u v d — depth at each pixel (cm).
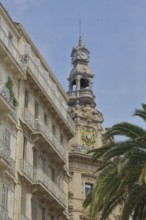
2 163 3534
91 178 6856
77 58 8000
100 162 6931
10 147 3881
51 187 4506
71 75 7900
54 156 4866
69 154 6794
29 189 4188
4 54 3916
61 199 4784
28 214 4094
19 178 3972
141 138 3244
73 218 6469
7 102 3697
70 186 6669
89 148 7000
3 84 3753
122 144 3303
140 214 3331
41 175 4309
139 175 3167
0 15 4059
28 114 4297
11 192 3794
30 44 4700
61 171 5194
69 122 5456
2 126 3756
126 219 3309
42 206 4469
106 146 3453
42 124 4491
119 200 3366
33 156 4438
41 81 4653
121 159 3259
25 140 4275
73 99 7612
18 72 4175
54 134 5125
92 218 3253
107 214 3356
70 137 5597
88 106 7431
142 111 3394
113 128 3422
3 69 3956
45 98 4766
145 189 3266
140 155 3234
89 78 7831
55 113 5078
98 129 7256
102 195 3167
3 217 3506
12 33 4325
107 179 3195
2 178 3631
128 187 3303
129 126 3381
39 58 4906
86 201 3472
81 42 8162
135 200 3278
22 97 4281
